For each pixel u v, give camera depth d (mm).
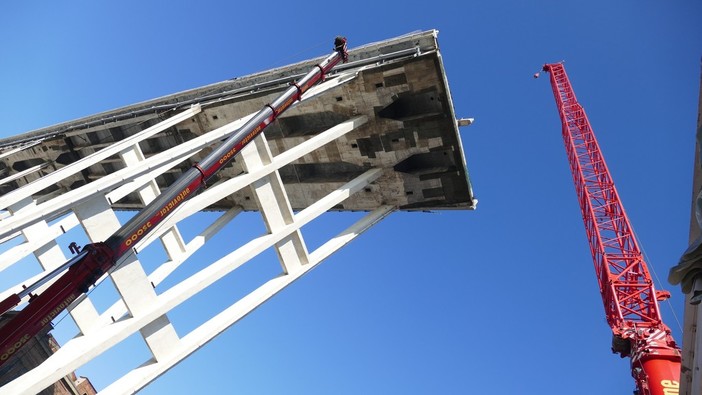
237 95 33469
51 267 30141
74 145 43562
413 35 27516
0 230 15914
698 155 9281
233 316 21578
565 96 62031
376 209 31188
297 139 31547
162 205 17000
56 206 17359
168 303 19391
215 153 19234
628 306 46125
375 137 28875
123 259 18219
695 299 9406
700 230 9656
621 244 49656
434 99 26688
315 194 34000
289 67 33812
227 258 21734
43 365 16734
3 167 50188
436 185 29328
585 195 54000
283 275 24141
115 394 18109
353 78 27062
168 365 19562
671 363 37719
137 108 42031
